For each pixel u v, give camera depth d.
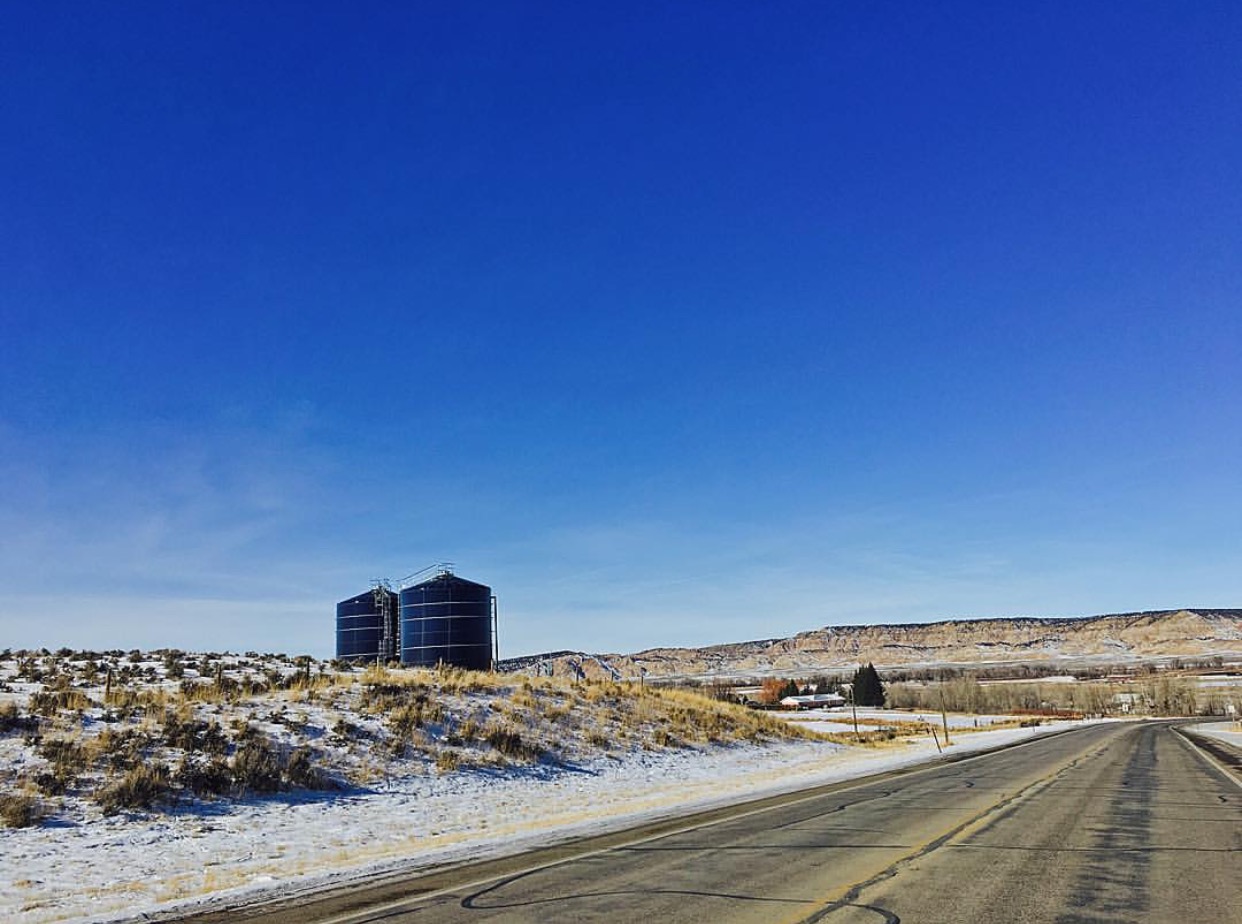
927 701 154.00
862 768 35.09
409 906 10.00
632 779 29.53
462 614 54.69
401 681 34.84
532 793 24.78
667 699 48.62
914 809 19.03
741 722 48.69
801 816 18.28
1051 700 168.38
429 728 29.50
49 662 35.56
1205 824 15.98
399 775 24.58
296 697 29.45
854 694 154.75
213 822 17.62
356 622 57.59
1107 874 11.09
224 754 22.33
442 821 19.34
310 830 17.45
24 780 18.05
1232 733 68.50
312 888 11.49
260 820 18.19
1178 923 8.58
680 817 18.92
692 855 13.20
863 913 9.02
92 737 21.34
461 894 10.64
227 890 11.50
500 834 16.80
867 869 11.59
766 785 27.53
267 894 11.12
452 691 35.31
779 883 10.73
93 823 16.58
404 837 16.92
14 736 20.55
